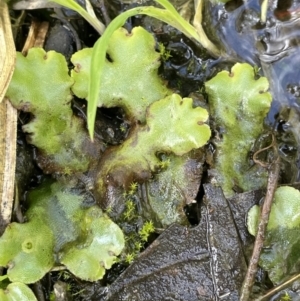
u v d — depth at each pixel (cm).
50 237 18
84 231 18
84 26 19
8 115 18
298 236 17
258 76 19
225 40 19
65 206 18
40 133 18
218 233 17
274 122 19
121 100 18
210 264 17
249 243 18
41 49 18
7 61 18
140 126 18
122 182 18
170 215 18
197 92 18
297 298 17
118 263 18
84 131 18
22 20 19
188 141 17
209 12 19
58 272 18
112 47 18
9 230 18
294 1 18
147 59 18
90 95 16
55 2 18
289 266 17
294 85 19
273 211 17
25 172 18
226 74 18
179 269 17
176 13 17
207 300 17
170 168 18
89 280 17
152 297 17
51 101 18
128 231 18
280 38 19
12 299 17
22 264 17
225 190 18
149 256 18
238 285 17
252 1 19
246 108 18
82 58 18
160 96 18
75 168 18
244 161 18
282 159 18
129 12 17
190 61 19
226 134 18
